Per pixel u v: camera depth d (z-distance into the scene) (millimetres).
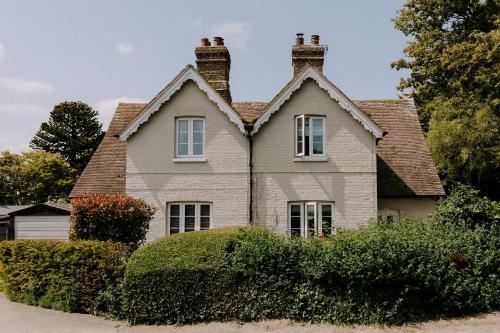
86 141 56531
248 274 11922
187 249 12367
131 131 19250
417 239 12320
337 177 19094
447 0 29641
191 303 11945
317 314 11766
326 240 12492
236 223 18953
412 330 11117
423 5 30875
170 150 19297
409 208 20422
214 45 21234
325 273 11594
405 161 21547
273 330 11156
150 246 12664
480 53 23906
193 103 19438
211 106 19422
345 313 11641
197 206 19234
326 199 18984
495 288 12719
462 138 28703
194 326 11594
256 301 11930
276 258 11984
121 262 13055
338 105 19406
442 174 31203
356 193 19031
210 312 11938
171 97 19484
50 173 53281
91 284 13000
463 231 14055
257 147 19312
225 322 11797
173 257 12195
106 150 22094
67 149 56875
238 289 11977
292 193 19062
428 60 29688
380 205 20453
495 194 31922
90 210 15094
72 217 15438
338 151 19219
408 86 32719
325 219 19047
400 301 11578
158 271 11977
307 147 19328
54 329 11422
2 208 39906
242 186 19125
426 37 29750
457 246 12938
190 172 19219
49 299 13742
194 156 19359
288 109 19422
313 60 20906
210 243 12445
